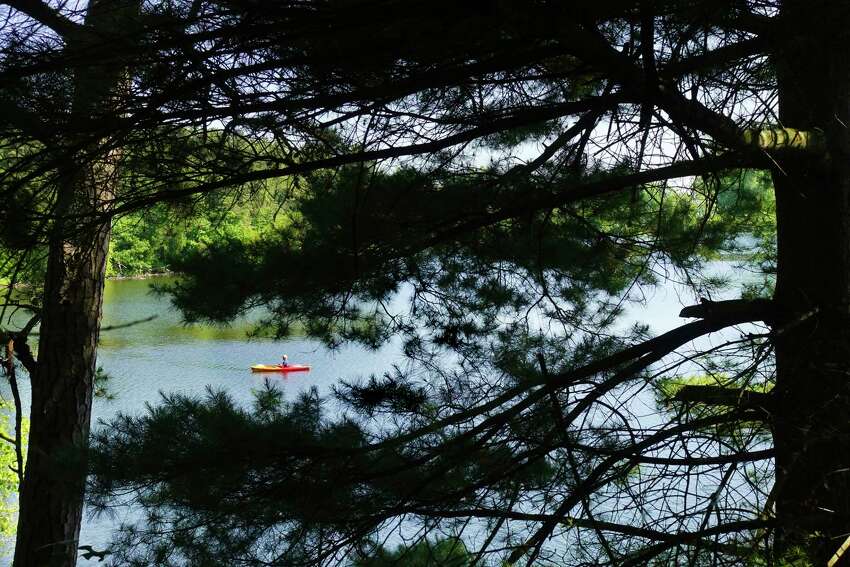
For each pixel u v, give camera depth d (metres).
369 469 3.84
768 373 4.30
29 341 11.41
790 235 4.52
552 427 3.93
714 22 2.89
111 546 3.78
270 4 3.06
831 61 3.68
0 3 3.20
